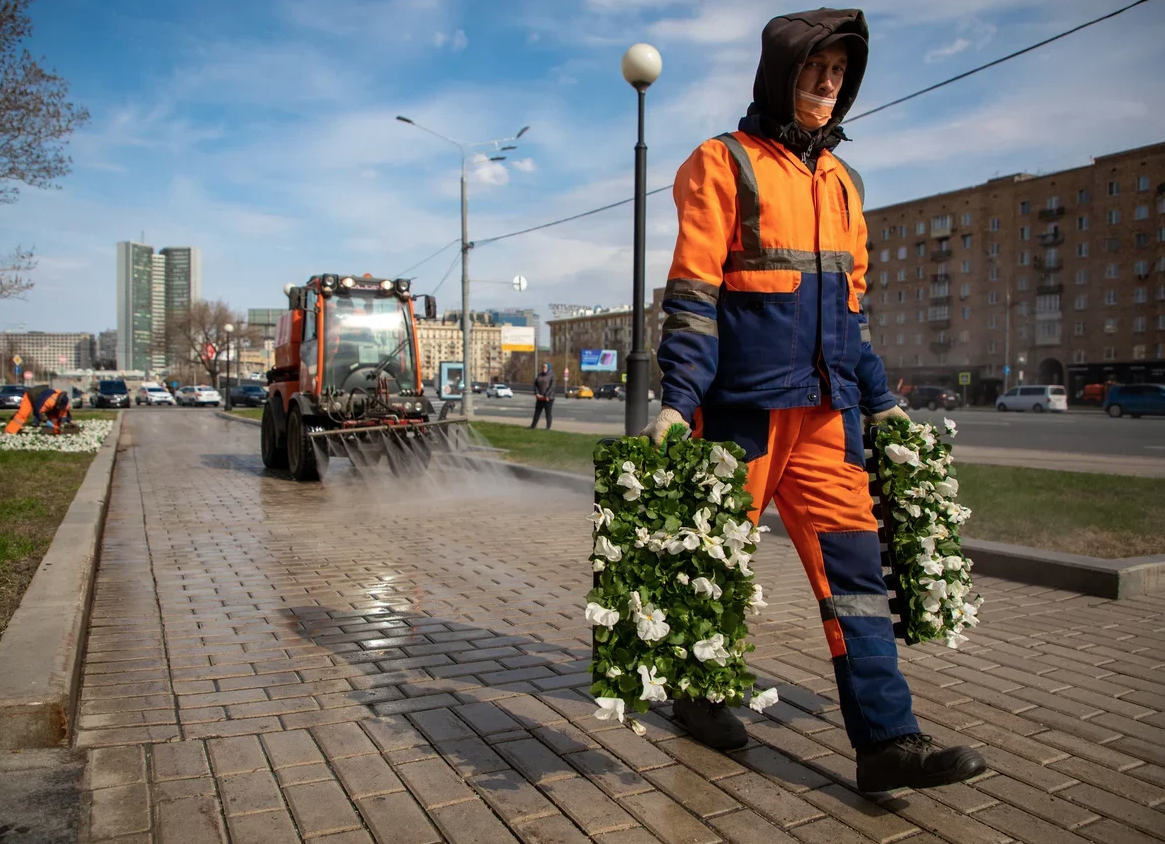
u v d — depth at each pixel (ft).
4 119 36.99
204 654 12.07
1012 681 10.85
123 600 15.35
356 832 7.01
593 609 6.77
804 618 14.10
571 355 439.22
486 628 13.50
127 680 10.87
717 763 8.41
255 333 225.97
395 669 11.39
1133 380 201.87
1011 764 8.40
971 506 23.38
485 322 526.98
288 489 32.96
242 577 17.31
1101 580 15.42
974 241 242.37
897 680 7.49
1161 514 21.97
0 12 35.42
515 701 10.14
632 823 7.17
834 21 7.64
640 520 7.04
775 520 22.68
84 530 18.37
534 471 33.94
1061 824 7.22
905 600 8.45
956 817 7.33
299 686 10.67
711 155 7.85
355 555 19.70
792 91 7.66
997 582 16.69
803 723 9.47
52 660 9.53
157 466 42.73
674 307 7.70
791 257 7.68
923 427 8.59
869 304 274.36
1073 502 24.16
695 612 6.95
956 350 247.70
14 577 14.35
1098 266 215.31
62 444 48.88
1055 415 136.26
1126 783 8.00
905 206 261.03
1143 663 11.62
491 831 7.03
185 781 7.91
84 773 8.00
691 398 7.45
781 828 7.12
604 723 9.41
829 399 7.79
